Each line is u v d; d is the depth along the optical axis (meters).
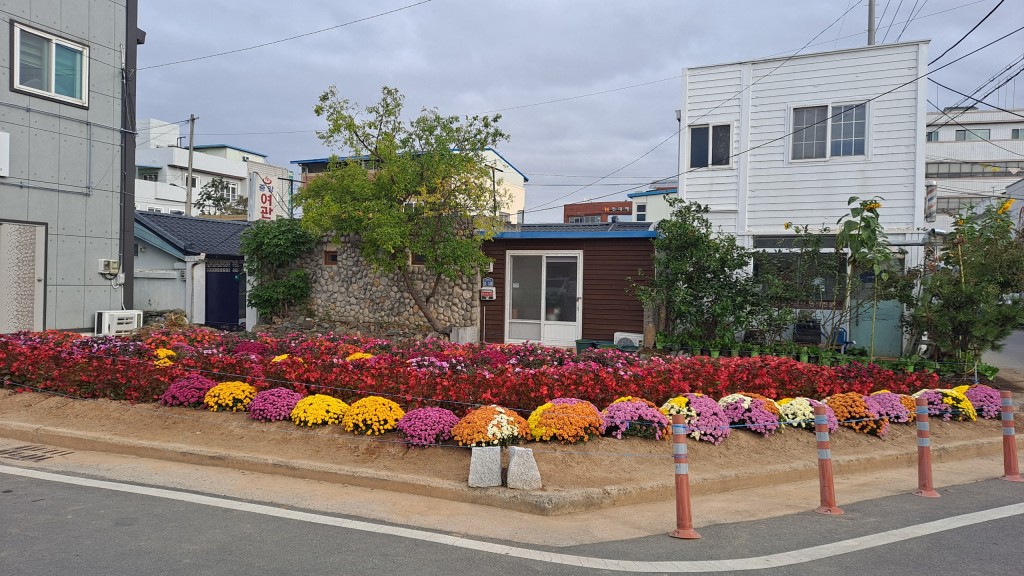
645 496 6.49
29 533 5.28
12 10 13.38
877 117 14.88
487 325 16.98
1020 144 59.78
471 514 6.01
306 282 18.12
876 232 12.62
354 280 17.89
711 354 13.68
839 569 4.83
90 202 14.98
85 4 14.75
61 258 14.42
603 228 18.53
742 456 7.59
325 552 4.99
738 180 16.02
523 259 16.73
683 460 5.60
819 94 15.34
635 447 7.36
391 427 7.64
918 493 6.92
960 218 13.18
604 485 6.47
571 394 8.30
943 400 9.59
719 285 14.00
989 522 5.96
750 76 15.91
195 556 4.87
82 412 8.89
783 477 7.33
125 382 9.20
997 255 12.07
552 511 6.03
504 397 8.20
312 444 7.55
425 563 4.83
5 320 13.51
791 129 15.58
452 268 16.02
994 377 13.00
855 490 7.10
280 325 17.64
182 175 53.91
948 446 8.57
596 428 7.41
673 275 14.30
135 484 6.66
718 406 8.23
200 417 8.45
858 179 15.03
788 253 14.30
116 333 14.98
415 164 15.40
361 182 15.16
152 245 20.95
